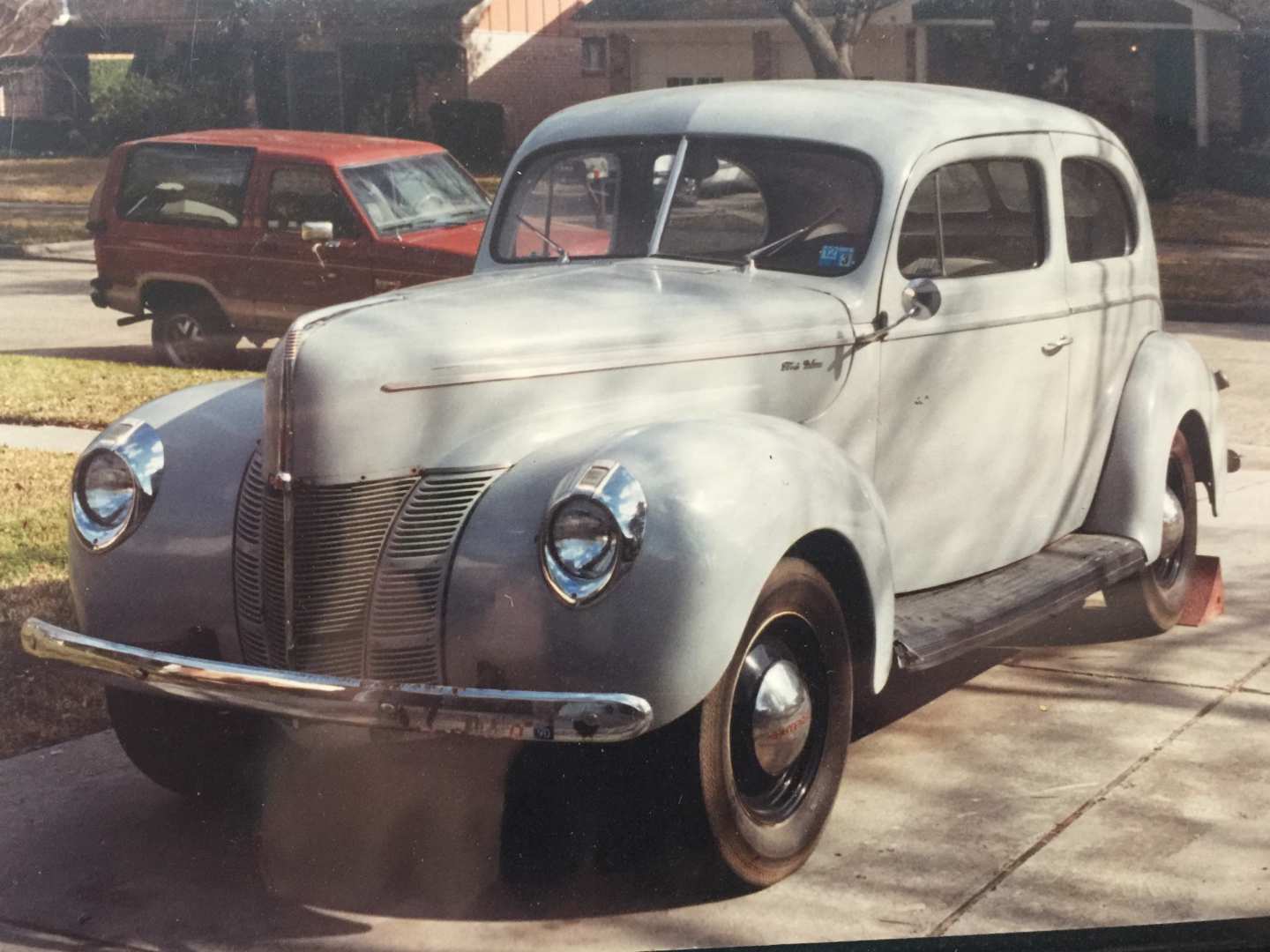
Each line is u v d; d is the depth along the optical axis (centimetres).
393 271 1155
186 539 408
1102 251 578
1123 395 576
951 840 413
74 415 1016
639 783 360
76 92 3794
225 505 409
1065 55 2319
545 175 519
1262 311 1505
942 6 2795
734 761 377
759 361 429
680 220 492
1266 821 424
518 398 388
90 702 521
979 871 394
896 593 483
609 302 423
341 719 346
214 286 1221
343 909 379
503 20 3319
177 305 1244
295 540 377
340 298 1178
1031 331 517
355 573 376
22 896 387
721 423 382
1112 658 575
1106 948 348
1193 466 619
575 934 364
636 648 342
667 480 352
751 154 486
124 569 411
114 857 409
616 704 330
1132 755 475
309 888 390
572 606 345
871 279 461
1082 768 464
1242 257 1888
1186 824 422
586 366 397
